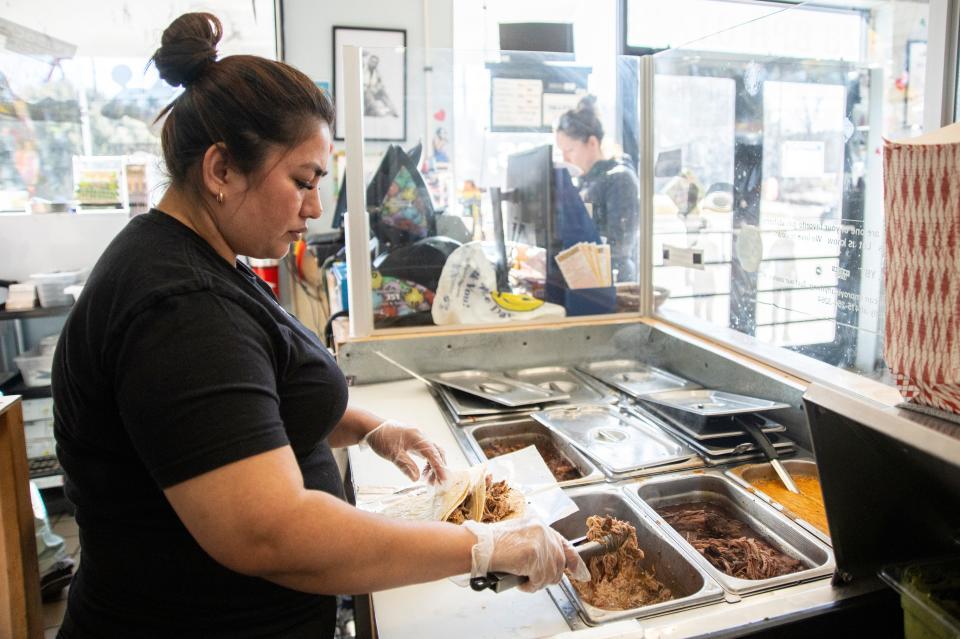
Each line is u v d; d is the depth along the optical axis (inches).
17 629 44.6
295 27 121.2
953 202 27.1
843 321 51.3
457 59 72.7
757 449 54.2
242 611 32.6
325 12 121.7
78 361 29.7
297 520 26.2
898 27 44.3
